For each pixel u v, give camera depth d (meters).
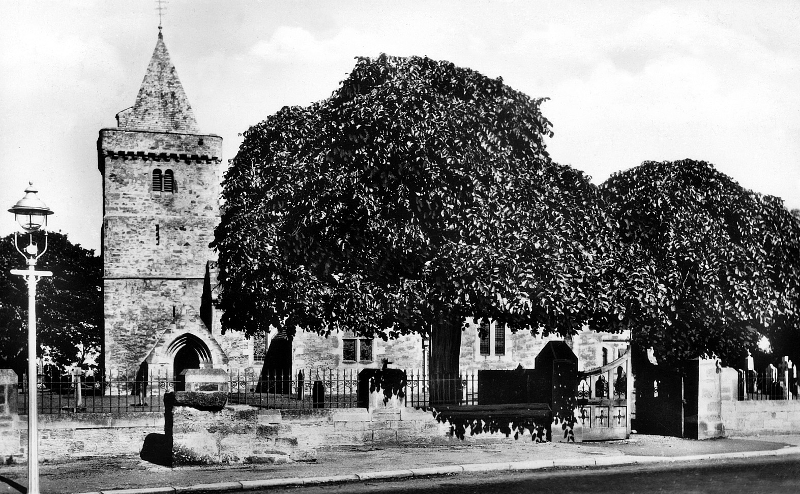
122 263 51.84
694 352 25.94
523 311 23.56
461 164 24.38
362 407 22.72
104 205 52.81
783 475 18.03
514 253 23.72
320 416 21.98
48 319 60.12
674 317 24.95
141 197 52.53
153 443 20.11
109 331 51.22
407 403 23.59
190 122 54.97
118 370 50.91
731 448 21.97
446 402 23.88
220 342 48.75
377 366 48.12
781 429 25.20
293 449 19.34
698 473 18.36
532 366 52.34
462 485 16.70
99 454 19.80
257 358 49.69
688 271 24.80
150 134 52.50
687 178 26.52
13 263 58.88
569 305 23.84
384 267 25.38
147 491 15.66
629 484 16.78
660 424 24.72
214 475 17.31
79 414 19.78
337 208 25.17
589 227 25.22
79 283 66.06
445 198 24.12
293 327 29.34
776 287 27.16
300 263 26.94
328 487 16.58
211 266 51.16
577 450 21.27
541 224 24.52
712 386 24.03
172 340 46.16
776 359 33.41
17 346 59.06
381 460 19.38
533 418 23.12
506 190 24.86
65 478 16.97
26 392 19.73
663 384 24.77
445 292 24.19
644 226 25.52
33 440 14.94
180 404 18.64
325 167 25.94
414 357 48.84
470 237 24.23
